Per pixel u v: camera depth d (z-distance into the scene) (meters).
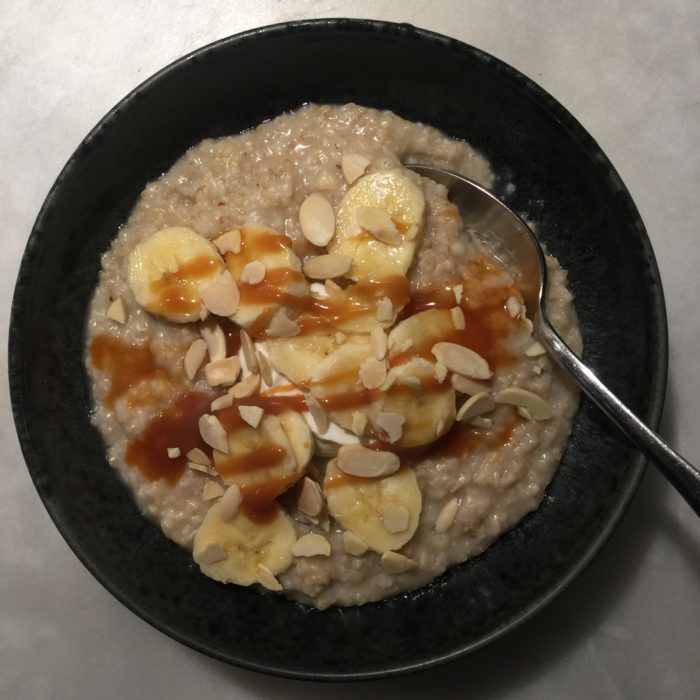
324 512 0.27
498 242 0.29
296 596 0.28
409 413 0.26
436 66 0.28
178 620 0.27
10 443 0.32
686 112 0.31
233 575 0.27
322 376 0.26
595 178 0.27
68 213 0.28
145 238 0.28
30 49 0.33
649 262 0.26
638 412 0.26
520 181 0.30
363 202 0.27
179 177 0.29
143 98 0.27
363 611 0.28
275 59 0.28
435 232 0.28
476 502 0.27
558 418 0.28
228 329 0.27
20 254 0.32
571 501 0.28
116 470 0.29
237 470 0.26
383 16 0.32
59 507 0.26
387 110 0.29
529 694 0.30
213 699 0.31
